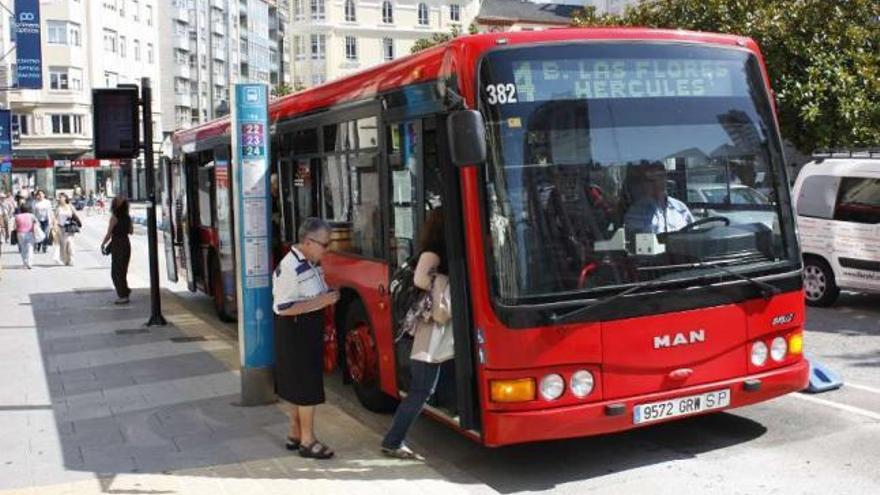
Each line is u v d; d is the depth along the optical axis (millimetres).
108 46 78625
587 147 5805
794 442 6695
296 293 6238
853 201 13031
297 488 5715
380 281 7230
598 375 5652
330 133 8320
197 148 13828
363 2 94062
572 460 6477
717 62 6301
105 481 5930
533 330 5527
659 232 5859
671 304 5816
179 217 15867
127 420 7520
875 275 12656
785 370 6254
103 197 74875
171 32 93750
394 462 6293
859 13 16000
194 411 7742
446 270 6145
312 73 94312
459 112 5383
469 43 5734
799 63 15836
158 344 11070
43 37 72250
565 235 5660
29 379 9242
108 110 11961
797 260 6352
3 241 32656
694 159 6062
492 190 5621
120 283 15211
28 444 6879
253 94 7641
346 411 8023
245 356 7879
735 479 5941
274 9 124750
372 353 7703
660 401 5785
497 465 6426
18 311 14562
